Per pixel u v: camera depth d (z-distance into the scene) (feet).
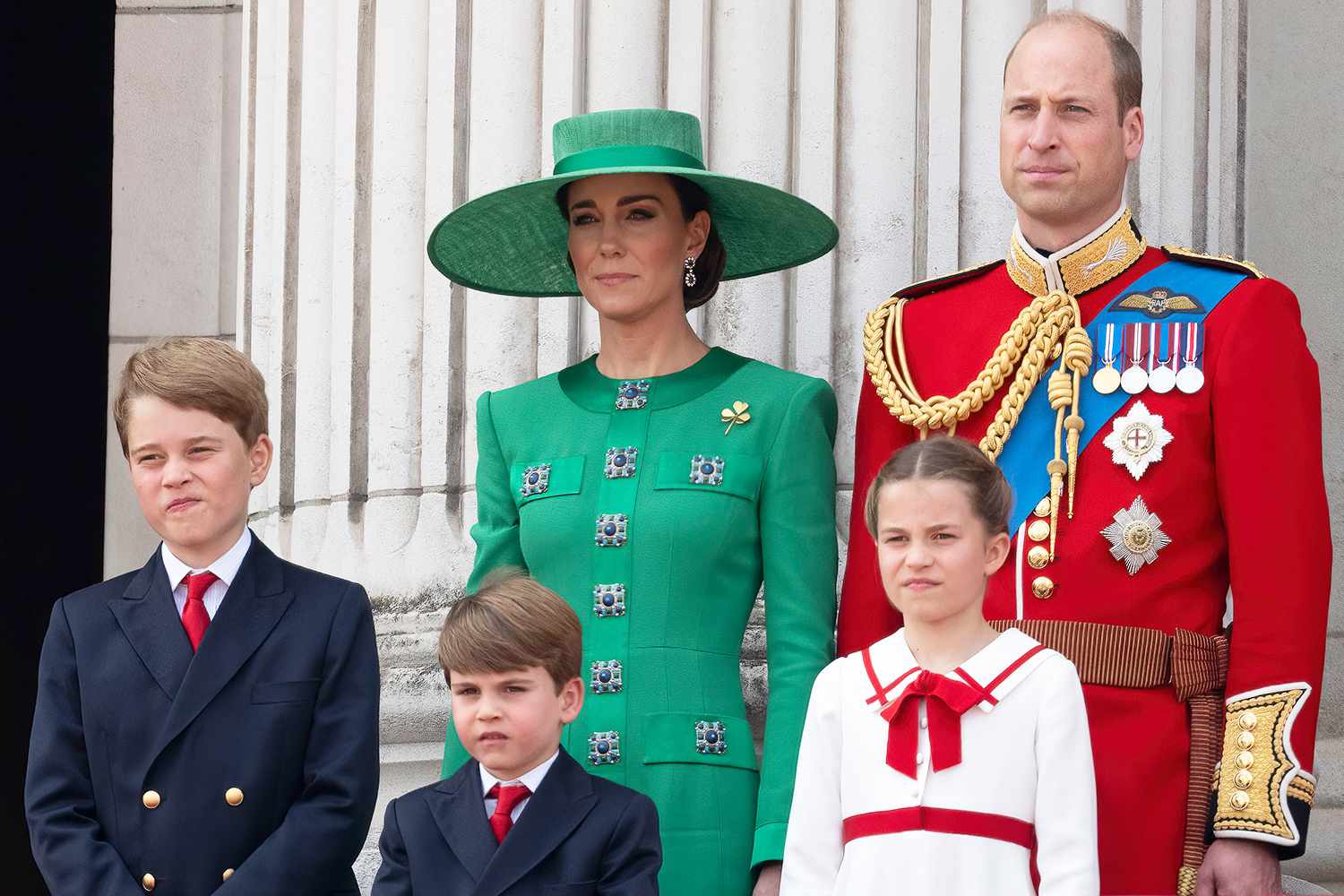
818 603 48.62
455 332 61.00
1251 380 46.06
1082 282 48.60
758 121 59.36
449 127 61.41
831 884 43.11
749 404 49.96
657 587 48.52
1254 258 68.74
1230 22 62.13
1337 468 67.77
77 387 85.87
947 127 58.95
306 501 62.69
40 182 85.66
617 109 53.93
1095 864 41.14
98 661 45.55
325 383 63.05
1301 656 44.21
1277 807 43.11
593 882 43.11
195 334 75.15
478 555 51.83
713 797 47.21
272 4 68.44
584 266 51.06
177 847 44.16
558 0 60.59
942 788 41.70
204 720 44.80
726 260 55.26
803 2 59.93
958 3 59.26
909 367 50.31
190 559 46.39
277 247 65.67
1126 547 45.88
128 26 76.43
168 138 75.87
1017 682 42.22
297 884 43.65
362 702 45.96
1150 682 45.34
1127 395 47.14
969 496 42.50
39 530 86.69
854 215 59.00
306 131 64.59
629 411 50.60
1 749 87.40
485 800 44.11
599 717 47.96
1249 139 68.95
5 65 85.40
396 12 62.64
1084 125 48.06
